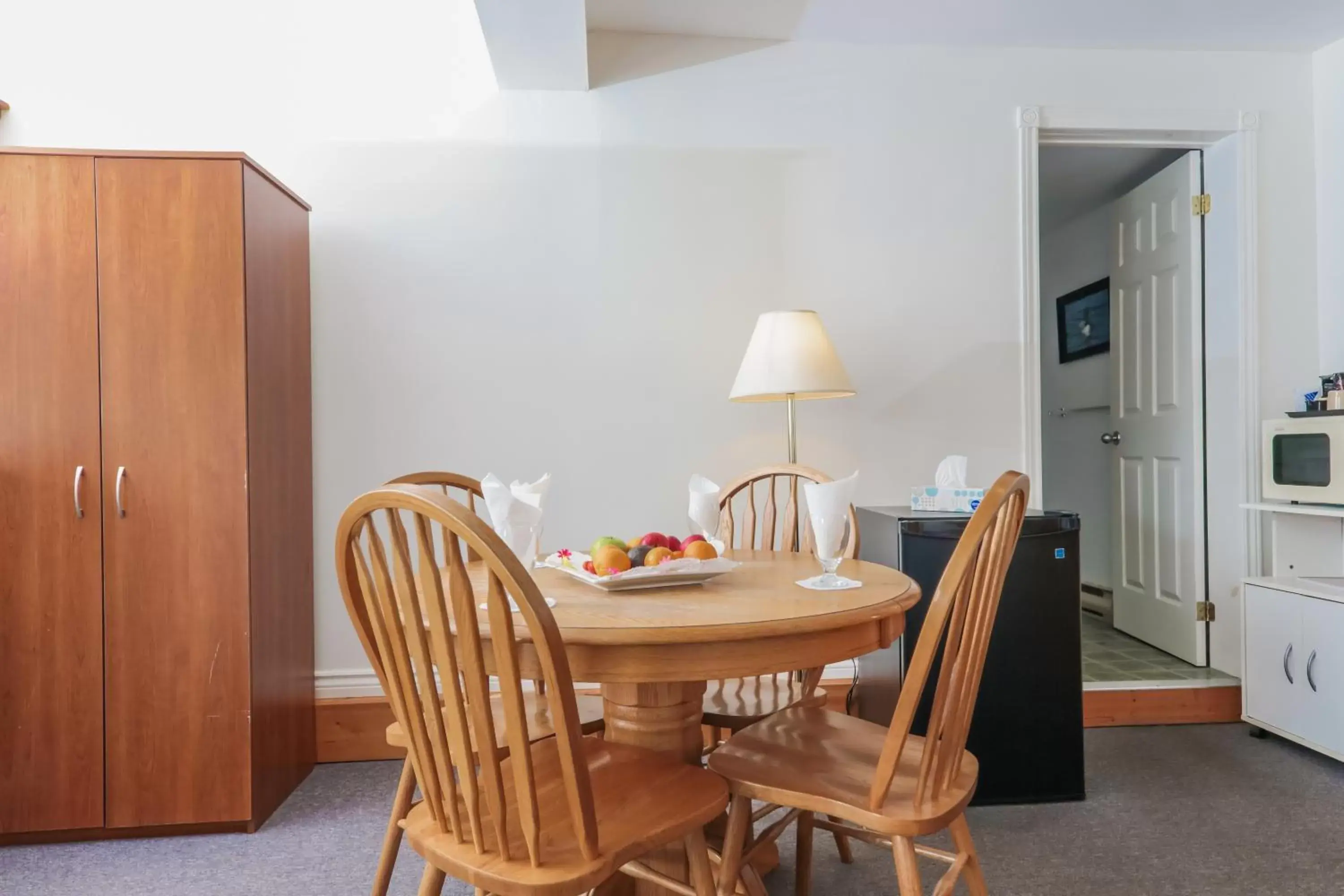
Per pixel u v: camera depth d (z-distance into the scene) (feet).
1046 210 14.05
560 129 9.09
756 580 5.37
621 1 8.49
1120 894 5.89
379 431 8.86
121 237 6.89
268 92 8.76
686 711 5.25
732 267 9.28
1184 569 10.66
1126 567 12.20
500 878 3.49
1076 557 7.42
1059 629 7.39
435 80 8.93
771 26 9.04
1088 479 13.76
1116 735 9.14
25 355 6.82
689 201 9.23
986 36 9.28
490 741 3.53
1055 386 14.98
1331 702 7.81
